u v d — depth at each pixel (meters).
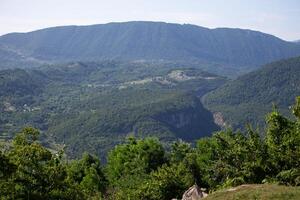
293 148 43.78
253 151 46.34
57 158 36.84
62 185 35.50
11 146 35.72
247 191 32.84
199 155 69.56
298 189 32.03
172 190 60.38
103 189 76.88
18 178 33.50
